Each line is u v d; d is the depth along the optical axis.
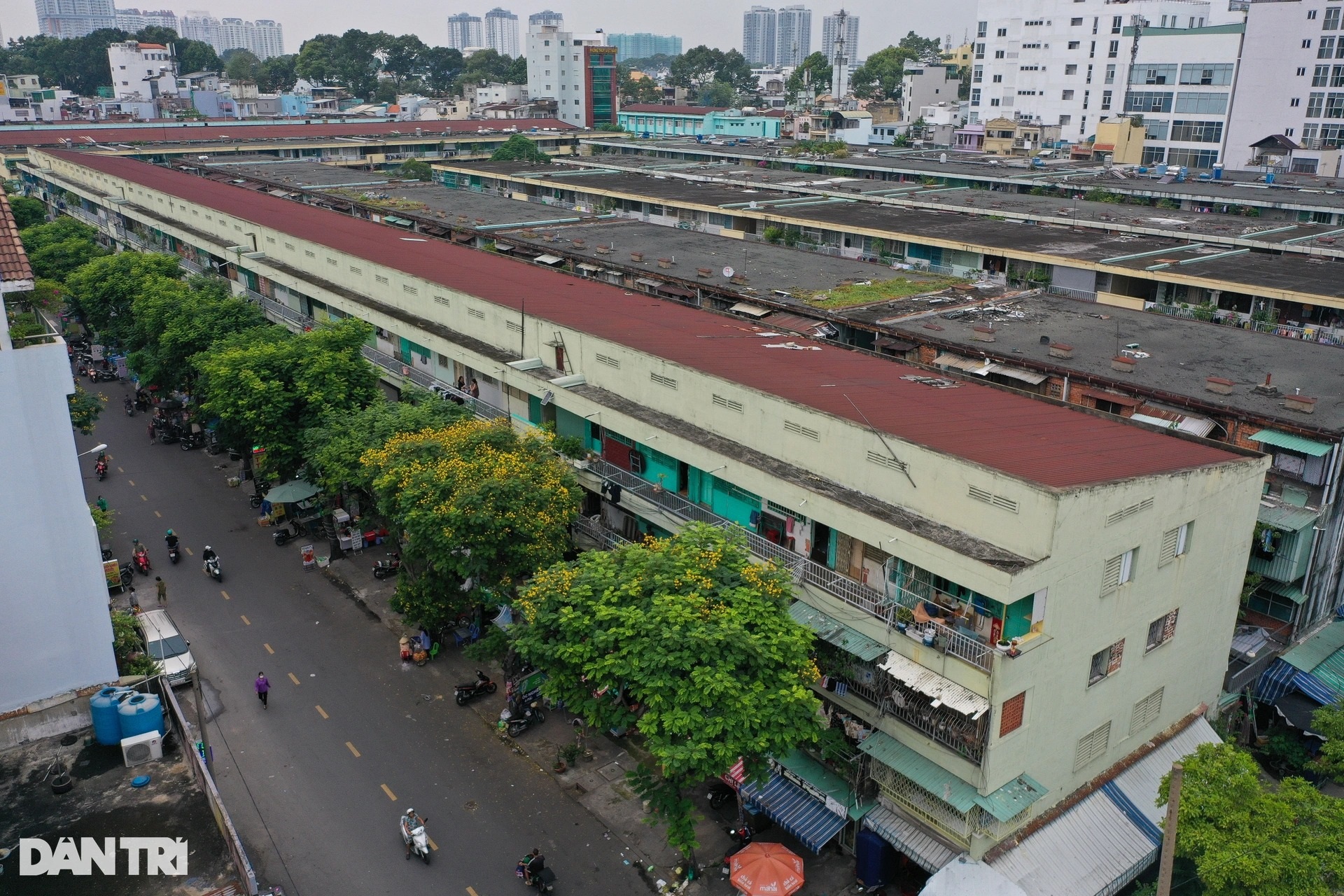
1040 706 25.61
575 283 51.00
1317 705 32.88
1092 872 26.58
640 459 37.38
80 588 24.12
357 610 43.38
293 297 63.47
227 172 102.56
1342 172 105.12
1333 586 36.47
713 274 56.56
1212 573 29.61
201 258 75.19
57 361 22.55
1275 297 50.09
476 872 29.09
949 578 24.95
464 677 38.56
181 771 22.16
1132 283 58.38
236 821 30.94
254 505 52.91
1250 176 100.62
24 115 158.50
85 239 83.25
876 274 57.28
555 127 161.12
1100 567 25.64
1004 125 136.25
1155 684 29.61
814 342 40.22
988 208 79.12
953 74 194.00
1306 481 33.94
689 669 24.58
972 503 25.78
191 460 59.44
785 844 30.12
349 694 37.44
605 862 29.53
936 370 37.47
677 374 34.91
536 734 35.34
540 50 192.50
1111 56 130.88
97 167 98.88
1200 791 23.33
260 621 42.31
